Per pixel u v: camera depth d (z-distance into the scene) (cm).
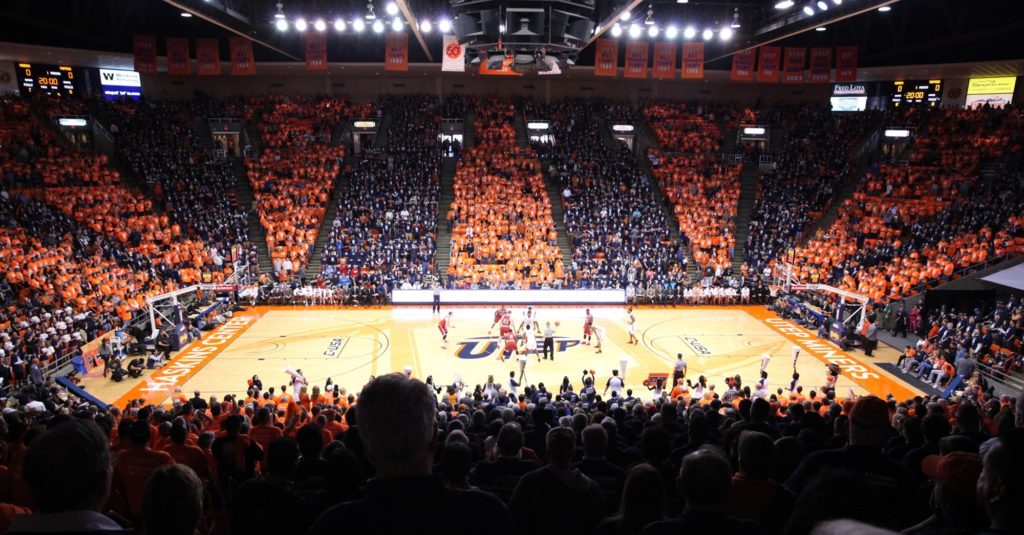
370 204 4141
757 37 3284
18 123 4028
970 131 4453
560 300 3672
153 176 4116
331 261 3800
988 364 2350
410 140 4747
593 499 446
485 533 244
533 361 2675
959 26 3844
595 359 2703
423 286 3678
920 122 4744
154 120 4609
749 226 4178
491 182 4378
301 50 4303
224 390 2289
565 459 448
